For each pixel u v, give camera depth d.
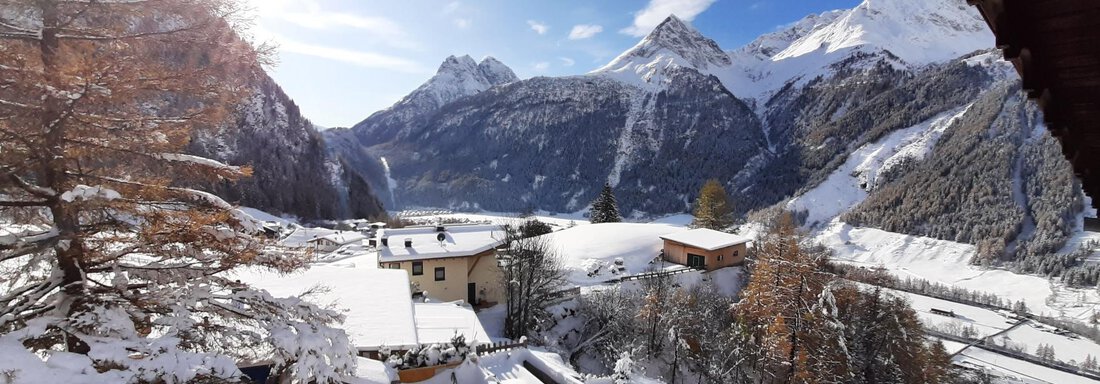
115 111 6.00
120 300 6.20
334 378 6.67
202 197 6.63
